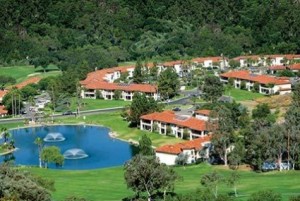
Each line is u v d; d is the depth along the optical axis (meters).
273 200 135.75
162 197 155.88
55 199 160.75
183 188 172.38
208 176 165.75
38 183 134.75
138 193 159.75
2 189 112.19
